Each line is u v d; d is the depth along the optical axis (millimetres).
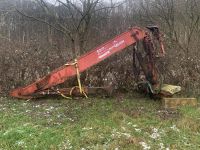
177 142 7730
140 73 11289
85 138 7727
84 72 11453
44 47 12023
